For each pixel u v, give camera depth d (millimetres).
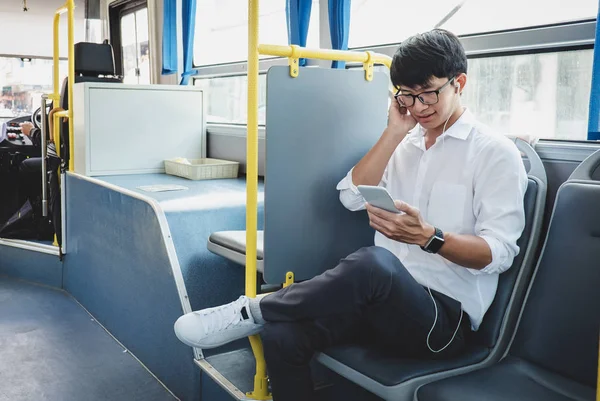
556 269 1586
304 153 1954
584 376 1464
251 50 1835
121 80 4418
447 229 1712
